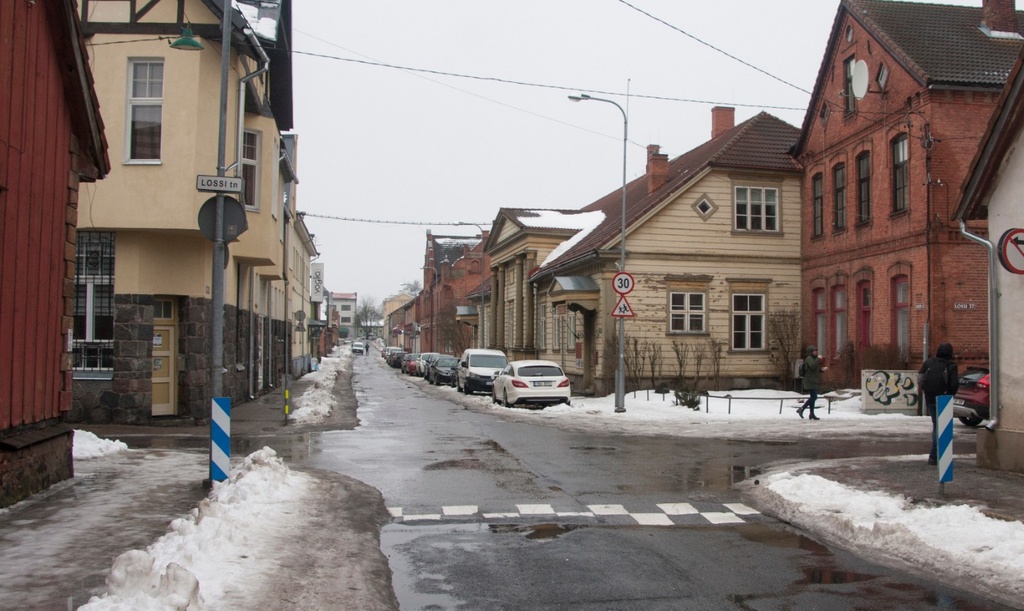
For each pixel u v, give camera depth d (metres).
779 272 29.58
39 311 9.68
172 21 17.69
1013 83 10.99
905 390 21.23
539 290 38.31
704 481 11.27
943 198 21.62
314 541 7.54
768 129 30.73
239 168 18.80
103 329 18.36
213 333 10.93
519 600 6.08
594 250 28.30
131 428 17.53
